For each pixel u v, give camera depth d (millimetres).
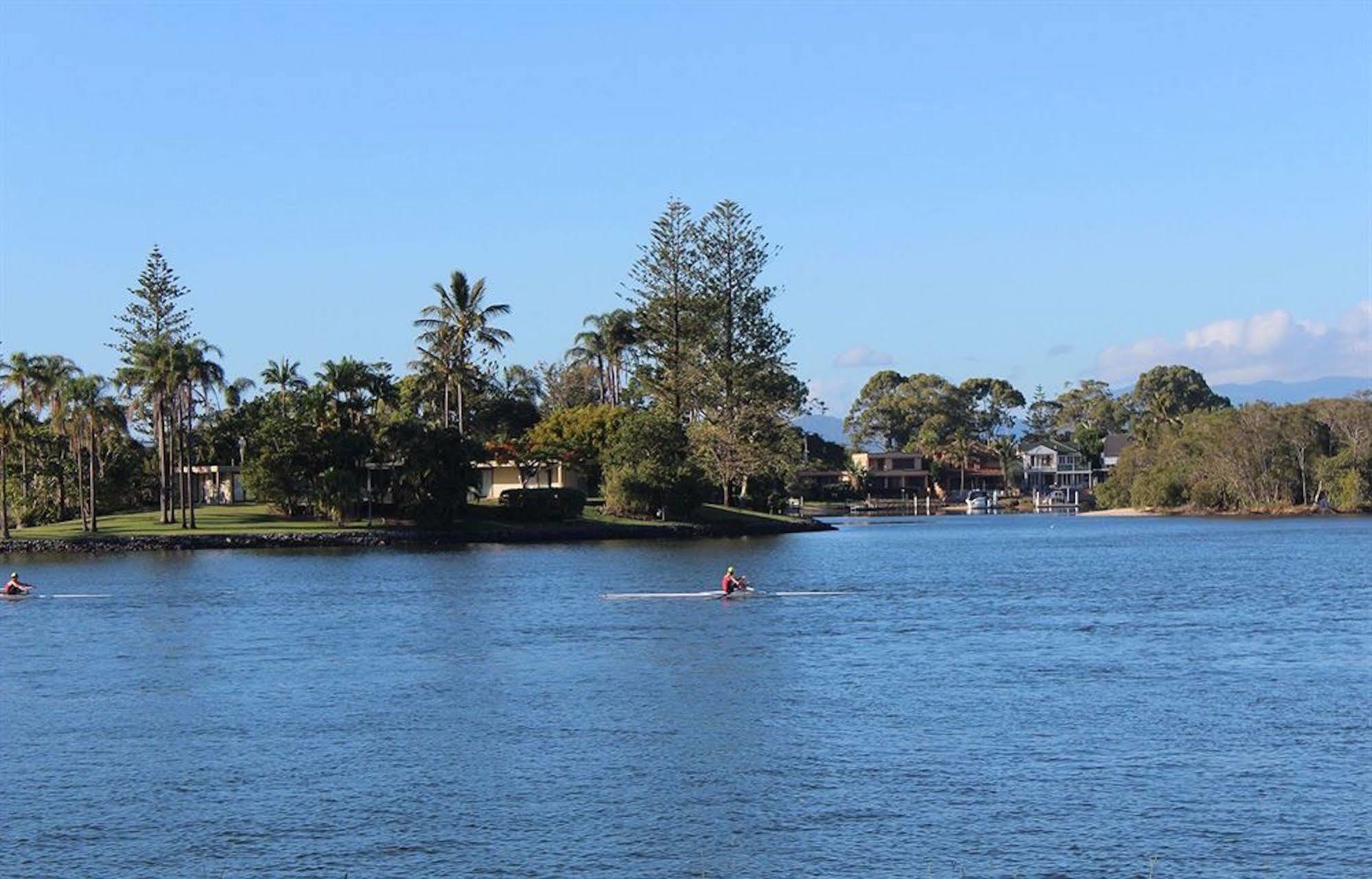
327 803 33156
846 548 132125
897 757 36688
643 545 135375
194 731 41281
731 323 166500
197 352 133625
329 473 133125
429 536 131875
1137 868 27844
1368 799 32156
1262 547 128625
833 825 30844
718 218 167125
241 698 46781
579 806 32562
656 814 31812
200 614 72500
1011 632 62469
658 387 170750
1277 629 62438
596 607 74375
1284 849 28828
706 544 137750
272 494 137250
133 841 30500
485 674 51094
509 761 36938
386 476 138875
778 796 33156
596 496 168250
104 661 55719
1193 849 28828
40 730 41750
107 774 36125
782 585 88938
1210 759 35969
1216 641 58562
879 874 27797
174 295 152625
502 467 161375
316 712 44000
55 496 151000
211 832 31031
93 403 128250
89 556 118500
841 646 57781
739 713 42938
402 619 69000
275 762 37188
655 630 63594
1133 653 55031
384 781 35062
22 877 28375
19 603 79375
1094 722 40656
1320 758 35938
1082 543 139500
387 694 47094
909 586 87750
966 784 33844
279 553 120688
